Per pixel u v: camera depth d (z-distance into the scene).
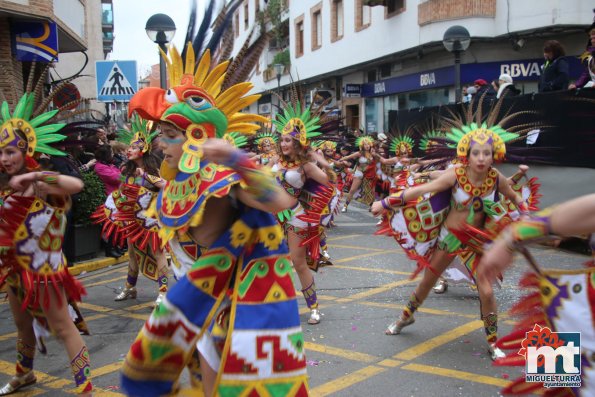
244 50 3.27
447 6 17.94
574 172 8.98
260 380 2.64
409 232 5.11
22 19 11.78
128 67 11.98
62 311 3.72
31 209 3.58
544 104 9.35
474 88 12.12
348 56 25.06
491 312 4.77
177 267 3.03
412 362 4.74
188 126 2.91
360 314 6.13
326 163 6.05
